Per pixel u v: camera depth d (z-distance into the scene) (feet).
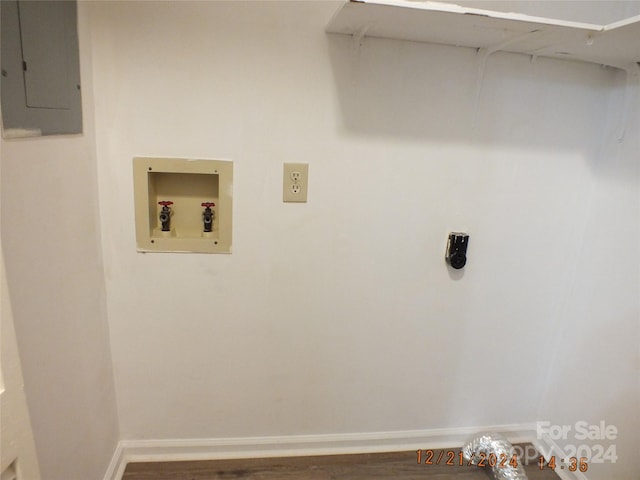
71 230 3.39
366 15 3.19
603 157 4.49
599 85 4.36
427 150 4.25
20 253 2.65
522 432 5.31
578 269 4.80
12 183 2.55
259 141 3.99
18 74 2.57
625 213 4.20
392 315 4.68
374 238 4.40
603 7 4.16
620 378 4.22
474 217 4.51
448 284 4.68
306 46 3.83
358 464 4.89
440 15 3.07
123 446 4.68
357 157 4.15
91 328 3.84
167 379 4.56
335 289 4.50
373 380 4.89
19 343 2.66
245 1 3.67
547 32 3.26
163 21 3.64
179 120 3.86
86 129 3.63
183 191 4.17
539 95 4.28
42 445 2.99
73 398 3.48
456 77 4.09
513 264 4.74
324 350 4.69
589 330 4.61
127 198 3.98
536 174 4.50
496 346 5.00
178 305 4.34
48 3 2.93
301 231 4.27
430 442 5.21
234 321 4.46
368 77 3.97
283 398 4.80
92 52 3.64
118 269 4.16
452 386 5.07
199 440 4.80
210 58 3.76
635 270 4.06
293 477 4.67
